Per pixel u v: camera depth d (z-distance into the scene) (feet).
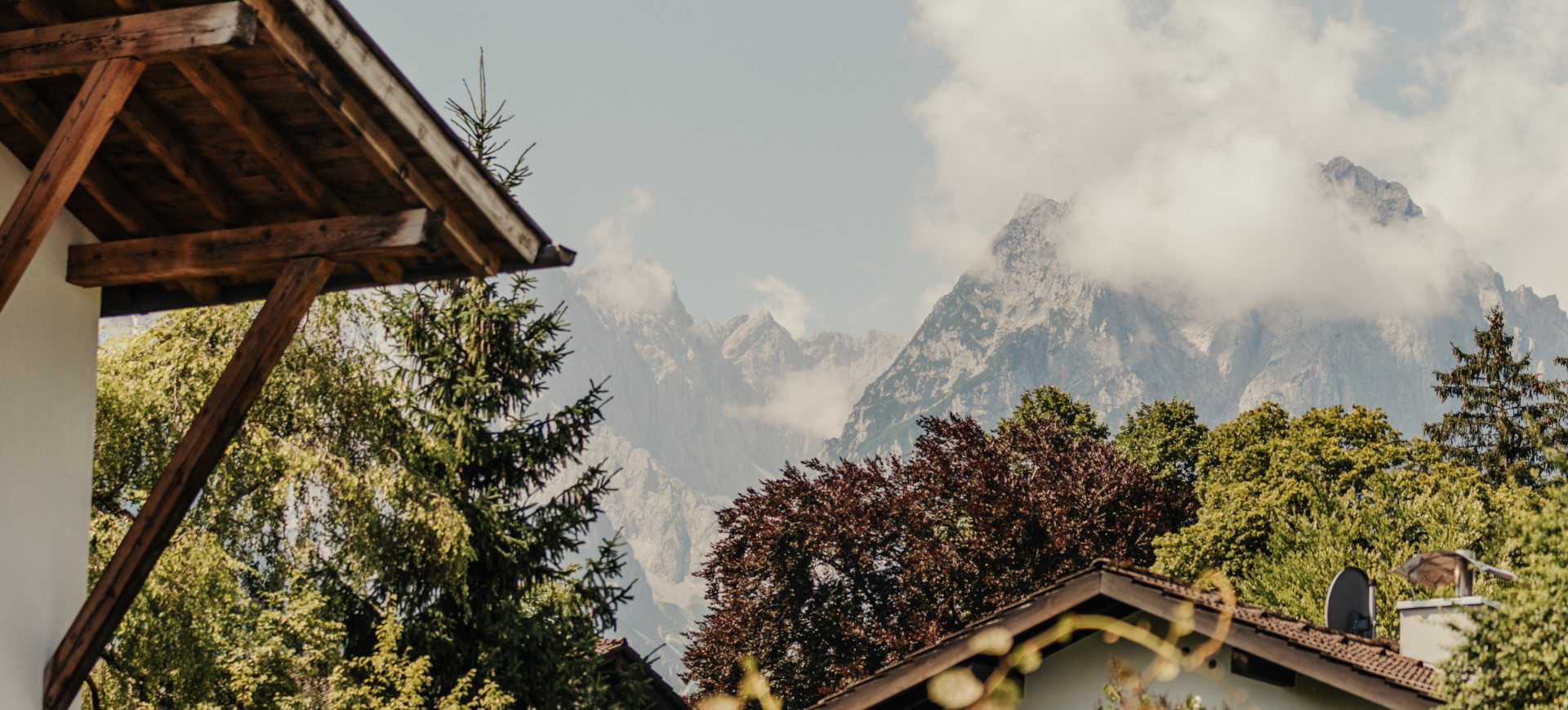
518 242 26.68
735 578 141.18
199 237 26.32
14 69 21.90
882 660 134.82
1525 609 36.06
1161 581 42.50
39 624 25.52
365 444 59.41
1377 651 47.26
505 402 76.13
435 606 67.05
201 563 47.21
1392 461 172.76
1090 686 42.88
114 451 50.31
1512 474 195.21
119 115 26.08
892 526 143.54
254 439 53.16
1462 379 207.62
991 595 134.72
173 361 52.95
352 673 57.36
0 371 25.32
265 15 21.67
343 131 25.30
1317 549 129.70
